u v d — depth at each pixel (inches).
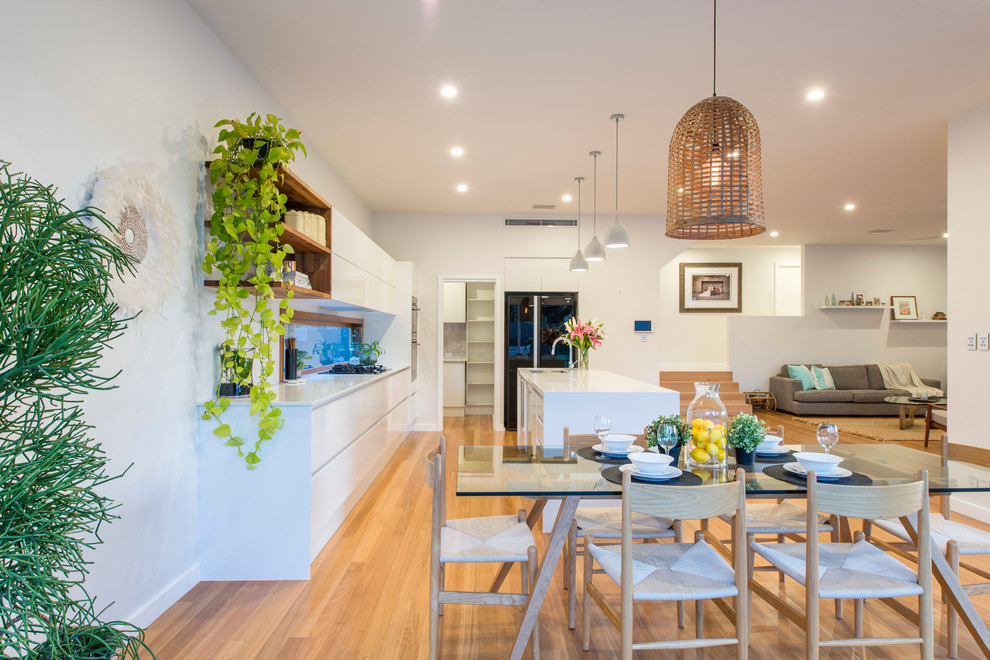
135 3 86.6
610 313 284.8
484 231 281.9
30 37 66.2
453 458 212.1
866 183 222.8
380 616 94.6
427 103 147.4
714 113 92.6
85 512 46.8
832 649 85.4
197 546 107.5
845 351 370.6
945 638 89.0
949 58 122.3
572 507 76.8
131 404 84.9
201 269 106.4
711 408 87.4
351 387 142.6
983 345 144.6
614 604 100.6
